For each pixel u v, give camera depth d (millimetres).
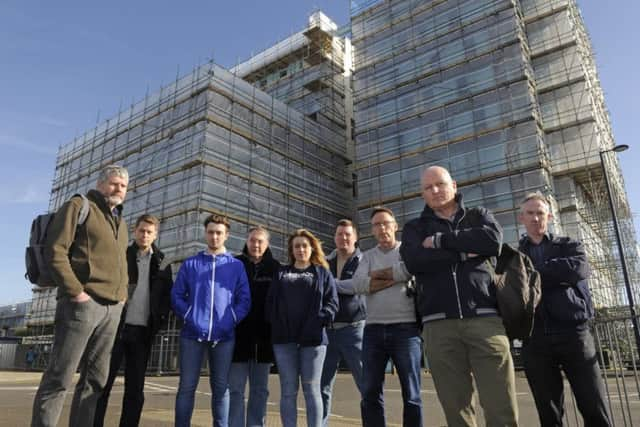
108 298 3648
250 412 4578
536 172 22812
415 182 26750
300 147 29969
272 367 5371
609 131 32219
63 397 3428
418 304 3184
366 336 4137
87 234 3641
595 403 3512
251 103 27359
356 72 31797
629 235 28391
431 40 28469
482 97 25547
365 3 32781
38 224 3604
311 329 4176
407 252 3125
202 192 23188
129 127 29516
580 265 3693
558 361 3691
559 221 23500
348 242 5285
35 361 27922
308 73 34469
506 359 2787
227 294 4465
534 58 26766
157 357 22562
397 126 28562
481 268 2975
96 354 3693
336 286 4824
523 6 27719
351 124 35344
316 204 29625
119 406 8000
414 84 28625
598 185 26344
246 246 5320
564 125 24844
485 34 26359
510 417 2684
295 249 4512
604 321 4430
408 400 3859
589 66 29609
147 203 26141
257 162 26656
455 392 2863
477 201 24266
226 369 4348
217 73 25859
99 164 31016
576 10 29688
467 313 2865
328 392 4926
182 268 4598
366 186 28797
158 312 4918
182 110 26359
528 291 2904
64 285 3324
